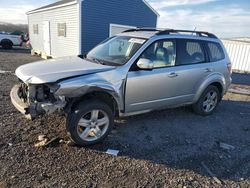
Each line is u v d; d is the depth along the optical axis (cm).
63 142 420
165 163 387
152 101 491
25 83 396
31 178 325
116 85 430
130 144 437
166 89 505
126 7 1598
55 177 331
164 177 351
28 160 364
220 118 616
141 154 407
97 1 1447
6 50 2217
